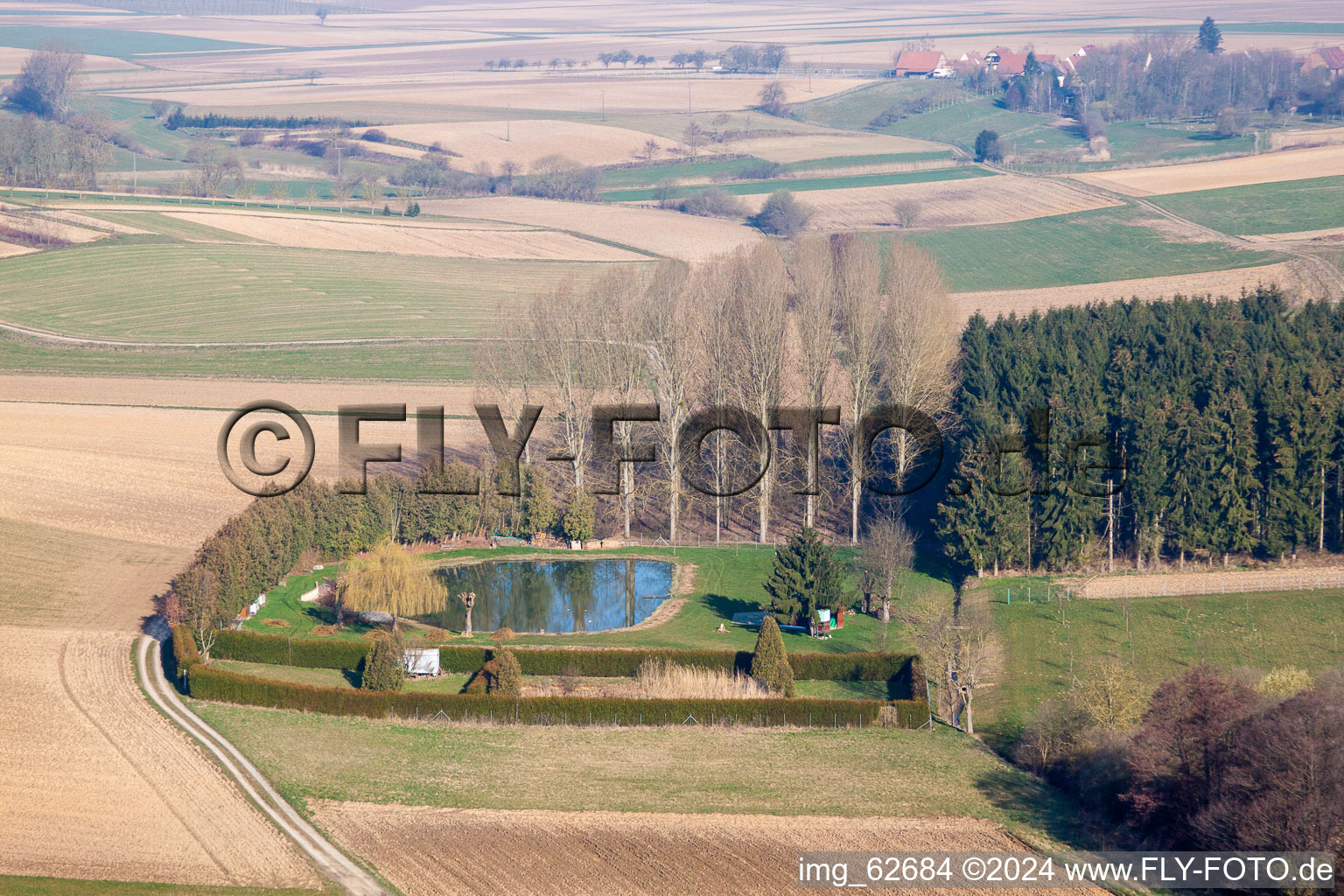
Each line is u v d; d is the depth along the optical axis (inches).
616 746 3912.4
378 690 4195.4
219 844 3245.6
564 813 3437.5
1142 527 5615.2
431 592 5012.3
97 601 5098.4
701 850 3233.3
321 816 3410.4
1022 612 5113.2
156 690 4271.7
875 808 3496.6
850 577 5492.1
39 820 3336.6
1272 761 3097.9
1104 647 4783.5
